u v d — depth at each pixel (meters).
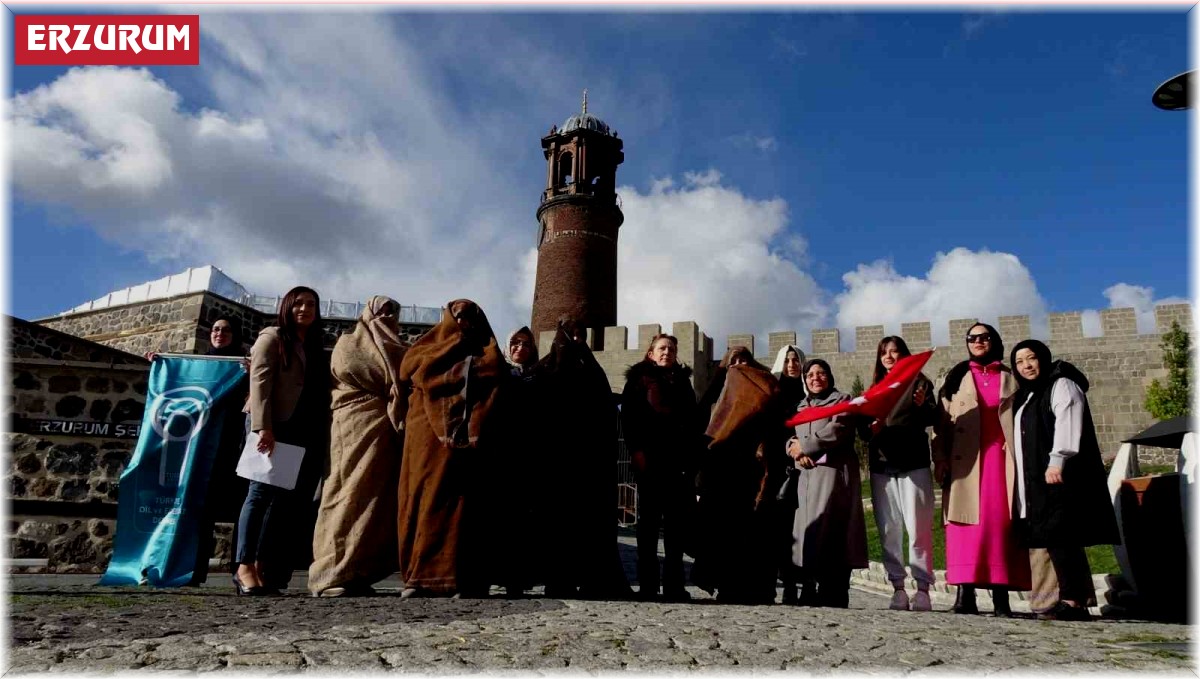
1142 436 5.34
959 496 4.45
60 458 6.33
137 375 6.64
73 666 1.94
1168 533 4.50
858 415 4.80
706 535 4.90
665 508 4.83
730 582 4.79
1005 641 2.99
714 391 5.43
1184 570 4.35
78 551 6.17
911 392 4.77
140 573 4.35
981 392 4.61
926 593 4.67
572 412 4.76
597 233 31.50
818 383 5.09
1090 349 26.36
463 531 4.05
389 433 4.47
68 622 2.53
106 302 23.45
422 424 4.17
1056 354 26.69
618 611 3.53
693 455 4.89
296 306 4.55
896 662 2.48
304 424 4.43
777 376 5.57
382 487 4.39
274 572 4.24
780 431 4.93
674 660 2.34
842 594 4.68
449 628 2.71
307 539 5.93
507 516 4.35
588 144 33.00
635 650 2.46
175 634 2.39
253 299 24.12
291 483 4.28
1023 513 4.21
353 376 4.44
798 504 4.91
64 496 6.27
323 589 4.12
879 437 4.88
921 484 4.75
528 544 4.48
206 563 4.55
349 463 4.36
